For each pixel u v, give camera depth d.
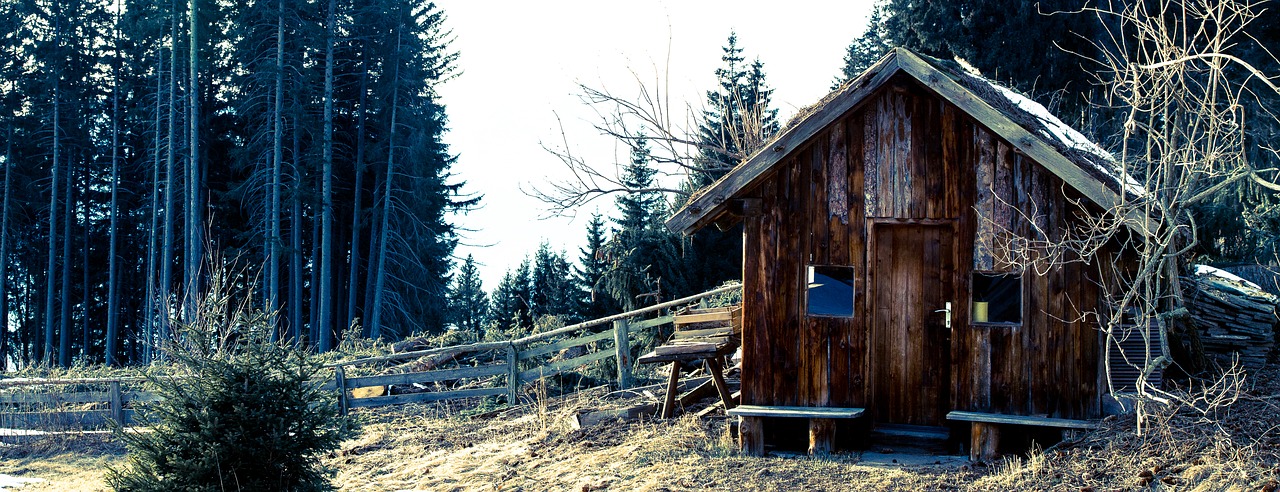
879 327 11.72
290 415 9.96
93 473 14.46
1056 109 26.94
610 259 29.52
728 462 10.95
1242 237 23.06
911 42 31.42
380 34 52.16
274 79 47.31
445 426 15.93
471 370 17.80
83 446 16.69
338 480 12.52
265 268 47.19
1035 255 10.84
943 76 10.84
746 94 34.47
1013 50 27.88
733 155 24.00
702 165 24.64
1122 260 10.84
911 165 11.20
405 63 51.75
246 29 47.56
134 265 56.25
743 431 11.28
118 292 54.62
